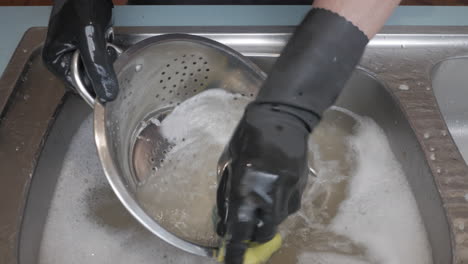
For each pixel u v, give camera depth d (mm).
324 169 653
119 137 533
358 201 616
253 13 698
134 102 570
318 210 608
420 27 683
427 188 558
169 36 550
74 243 590
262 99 410
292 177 385
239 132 408
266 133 389
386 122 657
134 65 531
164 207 570
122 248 585
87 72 477
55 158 623
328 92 410
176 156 621
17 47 643
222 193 420
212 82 628
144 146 601
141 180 572
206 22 683
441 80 693
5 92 601
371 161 654
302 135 402
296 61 404
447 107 739
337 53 403
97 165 656
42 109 605
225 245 410
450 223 500
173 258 571
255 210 375
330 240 579
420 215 581
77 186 639
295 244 574
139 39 657
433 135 577
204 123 650
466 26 684
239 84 619
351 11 400
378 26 422
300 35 416
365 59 658
